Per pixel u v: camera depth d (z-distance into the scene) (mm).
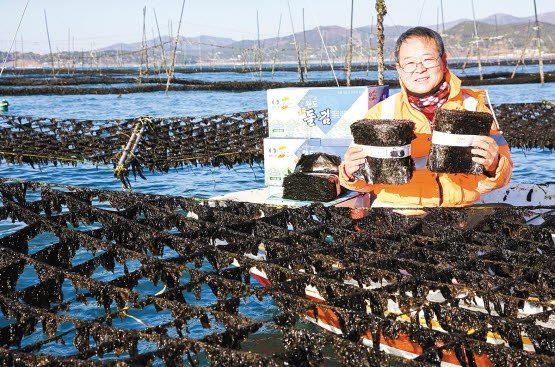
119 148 11336
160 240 4266
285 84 56219
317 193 5992
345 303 3275
